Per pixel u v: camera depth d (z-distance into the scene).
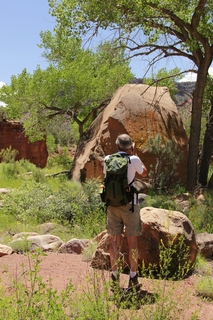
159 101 17.41
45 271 5.57
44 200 10.87
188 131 25.59
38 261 3.83
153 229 5.66
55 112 27.83
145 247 5.59
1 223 9.51
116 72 26.67
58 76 25.70
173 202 11.47
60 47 28.81
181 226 5.92
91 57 26.77
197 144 16.53
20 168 19.84
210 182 15.53
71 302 4.02
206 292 5.00
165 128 16.69
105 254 5.76
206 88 19.30
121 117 16.30
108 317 3.66
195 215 10.14
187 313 4.37
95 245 6.46
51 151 47.50
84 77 25.78
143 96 17.33
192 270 6.01
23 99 26.64
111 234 5.00
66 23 16.38
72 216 10.24
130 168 4.82
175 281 5.47
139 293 4.55
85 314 3.67
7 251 6.54
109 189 4.79
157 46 16.70
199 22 16.56
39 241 7.04
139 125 16.25
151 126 16.39
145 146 15.63
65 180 16.72
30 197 11.15
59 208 10.41
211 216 10.12
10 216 10.20
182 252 5.55
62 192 11.40
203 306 4.65
